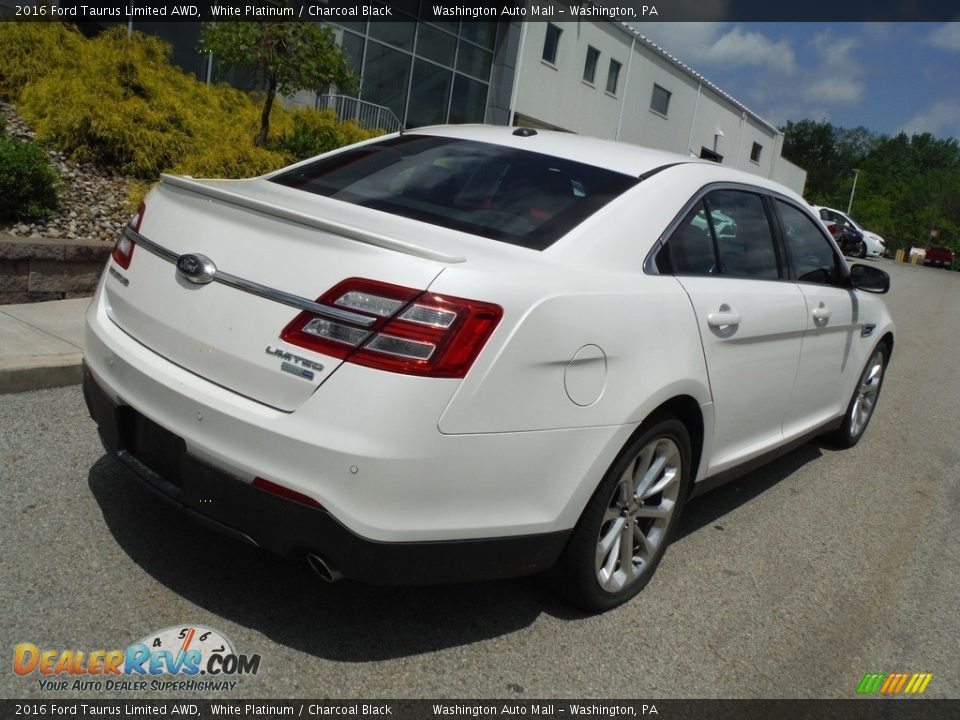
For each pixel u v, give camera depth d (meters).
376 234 2.36
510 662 2.73
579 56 25.31
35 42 8.72
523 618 2.99
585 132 26.75
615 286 2.80
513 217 2.95
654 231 3.10
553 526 2.64
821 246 4.46
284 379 2.34
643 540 3.17
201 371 2.50
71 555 2.95
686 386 3.04
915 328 12.93
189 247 2.60
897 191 87.25
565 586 2.93
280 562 3.11
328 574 2.42
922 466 5.50
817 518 4.36
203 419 2.43
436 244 2.58
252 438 2.34
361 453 2.25
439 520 2.39
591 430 2.65
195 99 9.45
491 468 2.44
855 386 5.14
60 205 6.63
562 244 2.84
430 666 2.65
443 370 2.30
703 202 3.43
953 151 120.00
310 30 8.95
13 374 4.25
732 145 36.56
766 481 4.82
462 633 2.85
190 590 2.86
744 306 3.43
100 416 2.81
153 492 2.61
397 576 2.40
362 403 2.26
